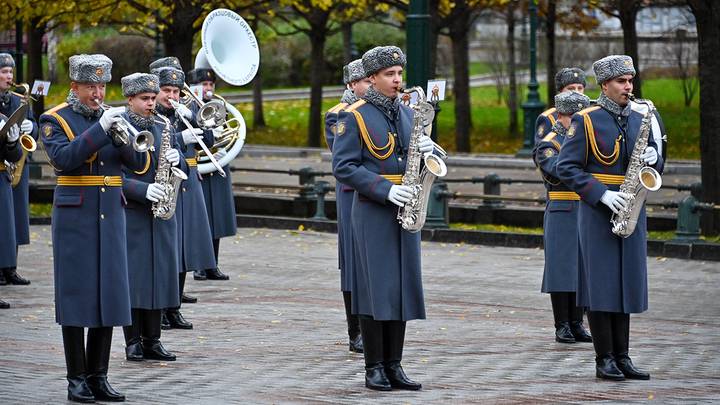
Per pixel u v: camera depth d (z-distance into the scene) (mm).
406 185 17562
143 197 20156
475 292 27516
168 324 22953
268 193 43656
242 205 41219
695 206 32750
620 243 18719
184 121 23047
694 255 32438
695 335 22594
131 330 20188
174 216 20844
